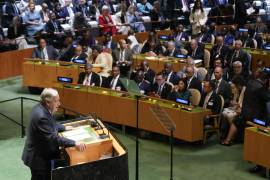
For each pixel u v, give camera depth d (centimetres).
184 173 1000
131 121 1204
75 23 1917
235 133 1152
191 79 1282
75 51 1605
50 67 1540
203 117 1128
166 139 1186
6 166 1000
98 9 2181
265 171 1005
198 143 1153
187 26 2228
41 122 645
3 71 1689
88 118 738
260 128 989
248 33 2008
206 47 1844
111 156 646
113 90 1247
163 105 1153
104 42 1795
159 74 1286
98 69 1545
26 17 1895
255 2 2489
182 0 2406
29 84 1563
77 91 1296
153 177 977
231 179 975
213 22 2186
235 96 1222
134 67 1688
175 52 1719
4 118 1331
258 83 1105
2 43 1712
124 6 2122
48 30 1858
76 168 605
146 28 2181
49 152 650
